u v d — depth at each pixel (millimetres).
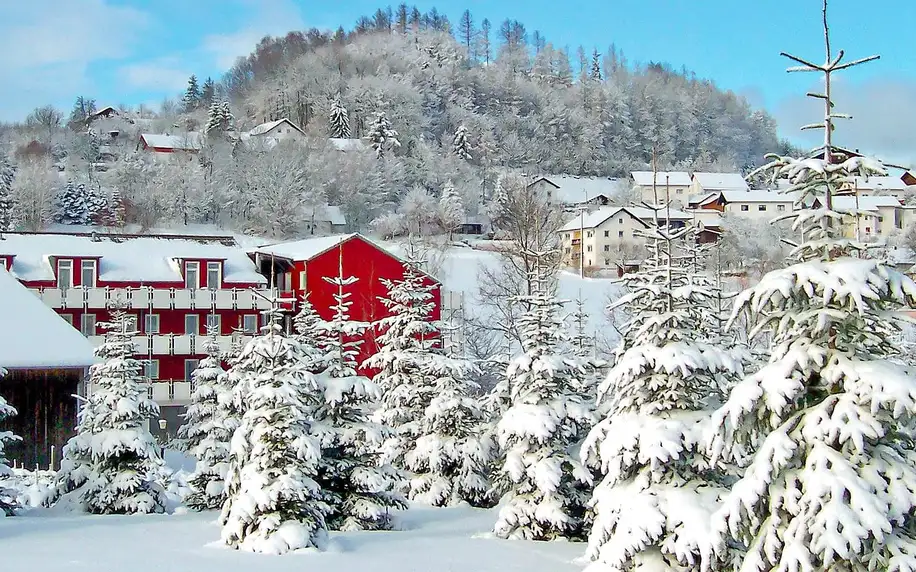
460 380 29578
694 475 15422
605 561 14703
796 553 10820
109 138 167000
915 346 20266
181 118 191000
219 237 62406
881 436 10734
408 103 176875
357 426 23219
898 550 10570
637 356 15797
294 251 58656
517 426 21906
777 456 11039
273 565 16734
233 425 29391
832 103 11609
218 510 28250
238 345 32031
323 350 26625
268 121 179750
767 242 87938
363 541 20672
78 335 37594
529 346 22922
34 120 177875
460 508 28422
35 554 16938
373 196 123000
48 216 100938
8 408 22938
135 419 27609
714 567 13430
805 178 11773
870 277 10984
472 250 88938
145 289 50438
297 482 19016
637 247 91062
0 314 37000
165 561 16656
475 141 171375
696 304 16734
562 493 22172
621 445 15297
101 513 26312
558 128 189000
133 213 106000
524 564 18250
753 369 18469
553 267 48438
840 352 11336
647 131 193625
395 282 32031
